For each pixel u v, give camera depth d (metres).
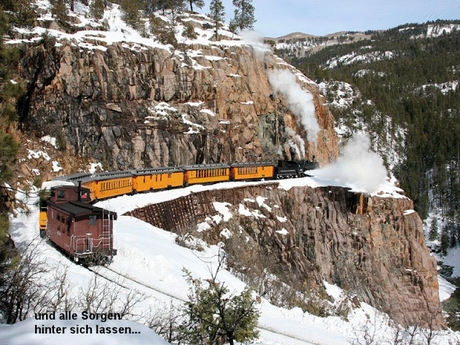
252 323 11.05
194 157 58.47
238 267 32.16
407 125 169.62
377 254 59.09
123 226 31.80
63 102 48.50
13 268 12.97
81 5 68.44
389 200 62.97
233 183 55.44
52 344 5.70
